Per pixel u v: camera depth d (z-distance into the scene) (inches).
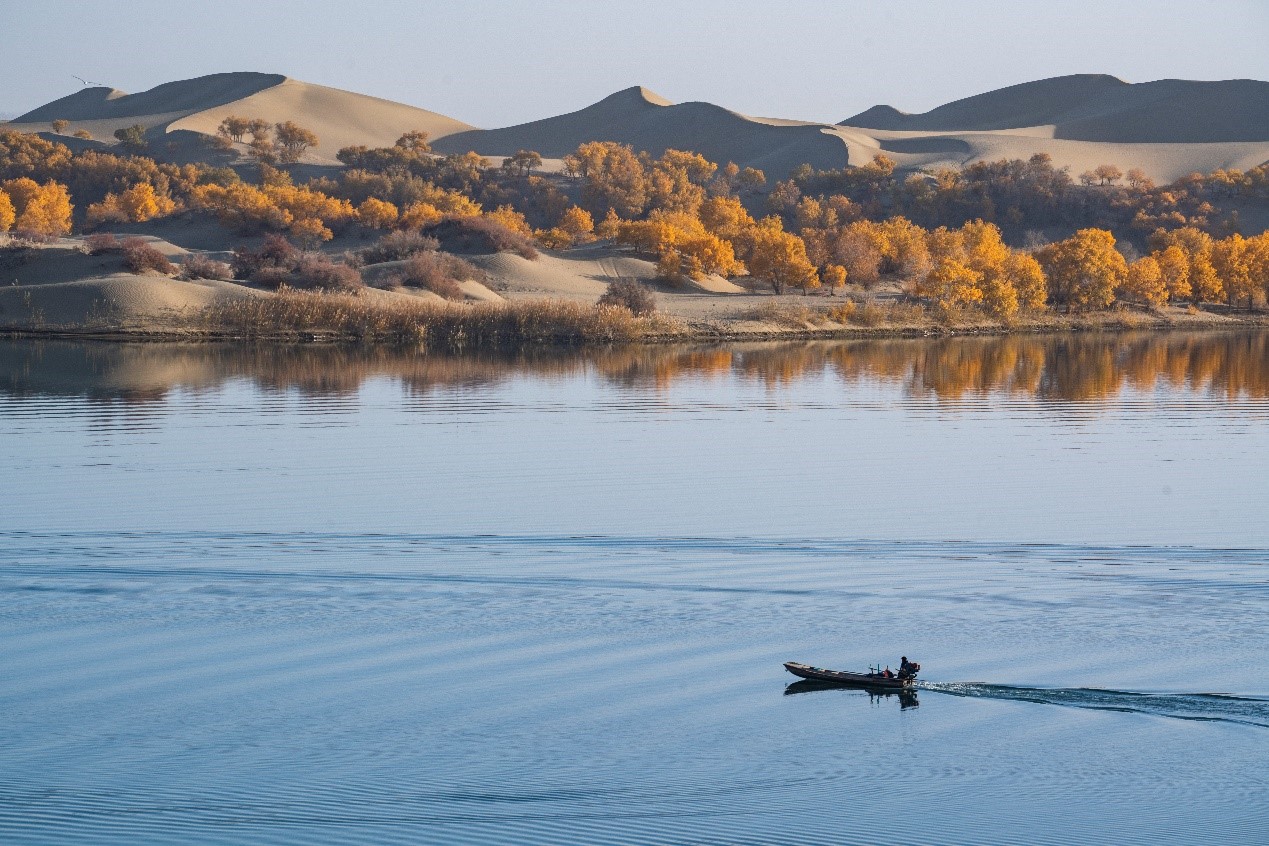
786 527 4001.0
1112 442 5748.0
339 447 5462.6
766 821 2161.7
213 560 3572.8
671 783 2299.5
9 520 4037.9
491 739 2466.8
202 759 2384.4
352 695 2664.9
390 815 2181.3
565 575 3449.8
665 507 4284.0
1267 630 2997.0
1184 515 4192.9
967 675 2763.3
